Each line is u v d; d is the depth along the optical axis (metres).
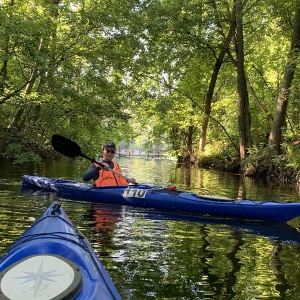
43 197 7.29
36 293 1.99
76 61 11.92
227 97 20.48
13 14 9.66
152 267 3.70
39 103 10.65
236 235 5.11
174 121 21.48
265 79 17.52
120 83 12.17
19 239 3.10
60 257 2.37
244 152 15.01
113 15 11.10
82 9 10.88
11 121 10.12
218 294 3.13
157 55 14.45
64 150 7.21
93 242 4.45
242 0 14.45
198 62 18.20
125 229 5.17
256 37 16.02
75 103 11.09
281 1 12.75
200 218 6.12
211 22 14.65
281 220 5.93
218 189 10.24
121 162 25.61
